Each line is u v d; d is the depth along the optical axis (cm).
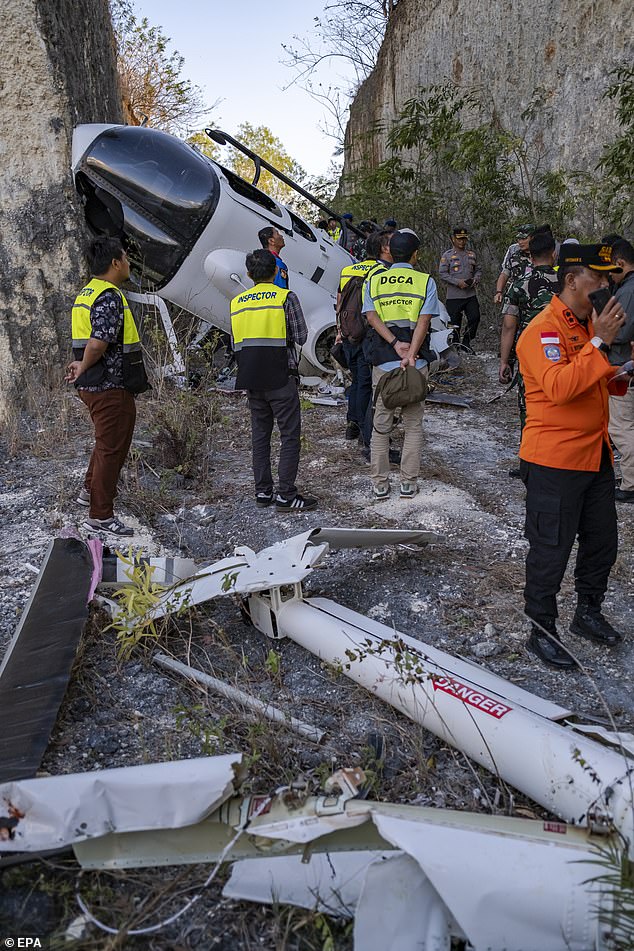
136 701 338
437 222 1298
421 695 298
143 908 226
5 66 841
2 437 759
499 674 349
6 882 236
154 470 640
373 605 414
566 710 281
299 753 298
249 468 662
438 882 195
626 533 489
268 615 383
